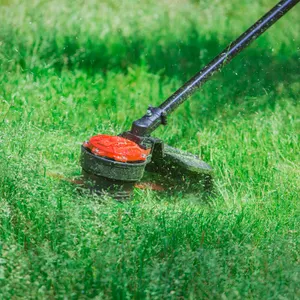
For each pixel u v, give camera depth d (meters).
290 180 8.69
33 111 9.92
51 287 5.82
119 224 6.60
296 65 14.37
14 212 6.79
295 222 7.43
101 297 5.58
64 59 13.04
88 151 7.29
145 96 11.74
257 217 7.54
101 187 7.29
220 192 8.17
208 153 9.39
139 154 7.30
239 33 16.72
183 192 8.12
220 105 11.66
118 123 10.37
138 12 17.19
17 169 7.14
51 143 8.69
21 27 14.34
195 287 5.89
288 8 8.17
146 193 7.96
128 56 14.02
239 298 5.68
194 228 6.82
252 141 10.03
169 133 10.12
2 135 7.75
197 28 16.62
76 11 16.25
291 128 10.62
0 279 5.69
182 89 7.93
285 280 6.07
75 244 6.31
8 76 11.56
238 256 6.37
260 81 13.05
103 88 11.96
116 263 6.01
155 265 5.95
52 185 7.31
